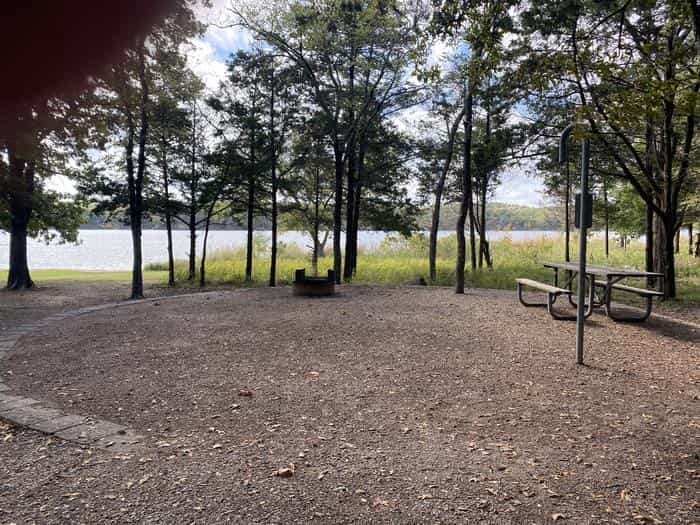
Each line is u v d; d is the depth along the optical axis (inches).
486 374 189.5
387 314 328.2
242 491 101.0
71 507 94.5
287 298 415.8
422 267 757.3
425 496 99.5
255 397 162.7
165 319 313.9
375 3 439.8
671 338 253.3
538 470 111.5
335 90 566.6
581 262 203.5
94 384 177.0
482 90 432.8
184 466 112.4
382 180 647.1
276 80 595.5
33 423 137.1
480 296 425.1
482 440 128.6
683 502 97.7
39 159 345.1
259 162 620.7
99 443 124.6
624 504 97.0
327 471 110.4
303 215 789.2
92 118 265.7
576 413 148.4
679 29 341.4
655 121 418.9
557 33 251.4
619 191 734.5
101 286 644.1
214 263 917.8
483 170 546.6
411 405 155.3
